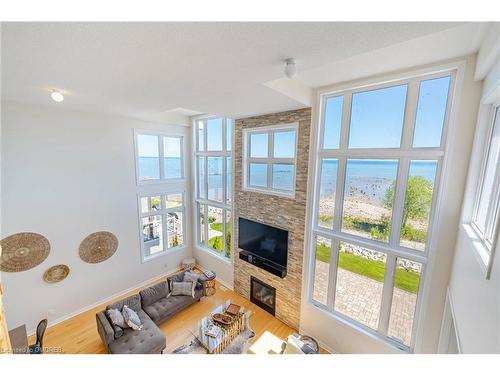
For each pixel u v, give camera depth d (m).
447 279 2.85
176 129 6.40
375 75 3.19
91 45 1.78
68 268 4.65
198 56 1.99
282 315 4.73
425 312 3.04
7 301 4.02
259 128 4.75
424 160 3.03
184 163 6.71
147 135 5.90
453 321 2.46
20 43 1.72
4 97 3.49
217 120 5.98
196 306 5.27
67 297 4.70
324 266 4.11
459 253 2.53
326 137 3.91
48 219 4.35
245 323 4.46
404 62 2.78
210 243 6.77
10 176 3.90
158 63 2.13
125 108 4.29
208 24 1.50
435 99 2.88
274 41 1.73
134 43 1.75
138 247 5.83
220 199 6.22
